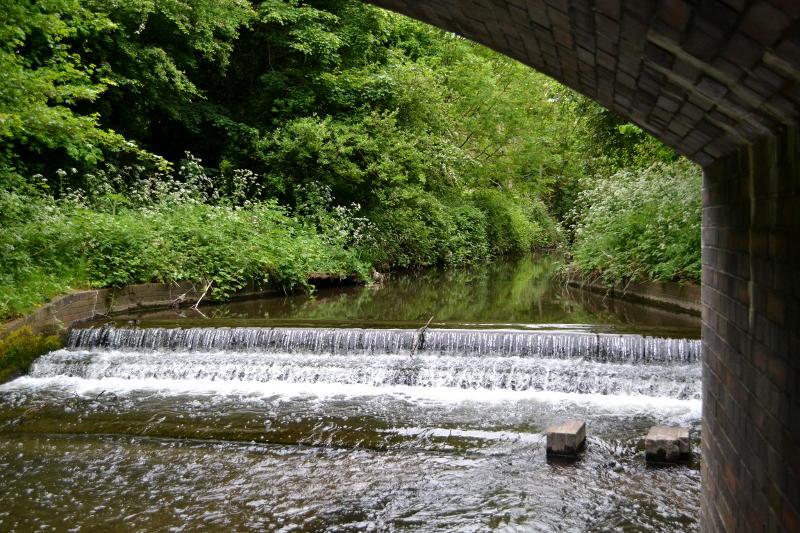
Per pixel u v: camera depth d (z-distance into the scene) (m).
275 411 7.86
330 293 16.80
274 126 20.19
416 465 6.16
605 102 3.29
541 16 2.57
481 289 17.88
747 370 2.41
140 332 10.21
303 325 10.43
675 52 1.98
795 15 1.31
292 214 19.58
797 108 1.72
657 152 16.16
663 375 8.45
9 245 10.77
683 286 13.02
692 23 1.69
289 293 16.36
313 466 6.17
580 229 17.48
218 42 18.19
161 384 9.16
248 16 18.58
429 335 9.68
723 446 2.90
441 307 13.96
